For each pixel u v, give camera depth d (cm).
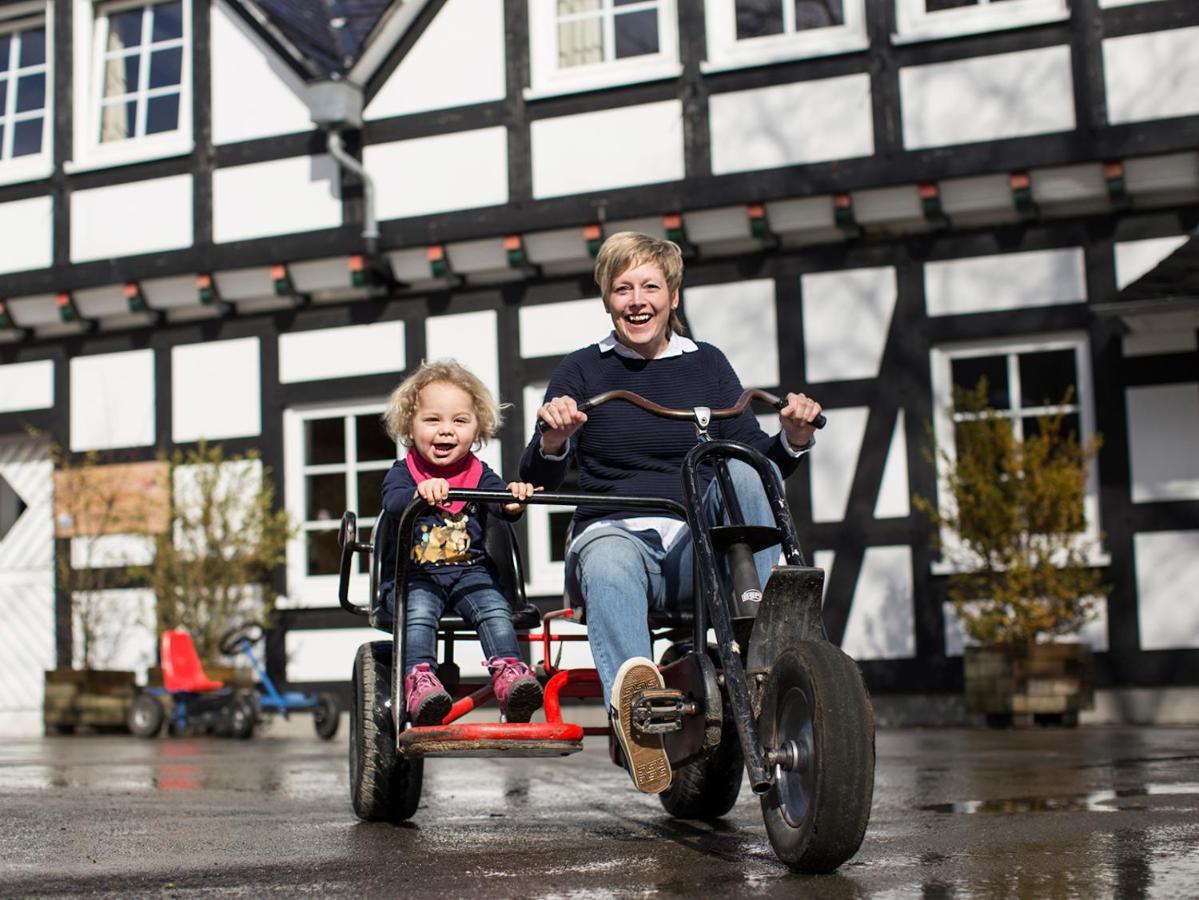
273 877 351
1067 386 1036
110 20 1312
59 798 575
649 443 421
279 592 1214
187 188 1246
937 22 1057
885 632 1047
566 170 1130
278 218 1212
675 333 448
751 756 328
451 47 1167
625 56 1136
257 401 1234
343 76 1166
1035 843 385
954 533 1031
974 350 1054
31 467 1335
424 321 1187
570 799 557
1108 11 1013
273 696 1124
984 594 988
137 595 1253
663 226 1105
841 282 1076
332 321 1216
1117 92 1009
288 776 700
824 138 1066
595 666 393
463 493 400
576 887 325
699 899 304
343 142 1194
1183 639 991
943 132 1041
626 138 1116
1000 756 712
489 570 449
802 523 1068
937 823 439
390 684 464
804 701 329
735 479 381
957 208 1045
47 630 1318
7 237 1303
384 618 455
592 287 1145
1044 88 1023
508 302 1164
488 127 1152
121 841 425
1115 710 998
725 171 1088
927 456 1045
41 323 1290
